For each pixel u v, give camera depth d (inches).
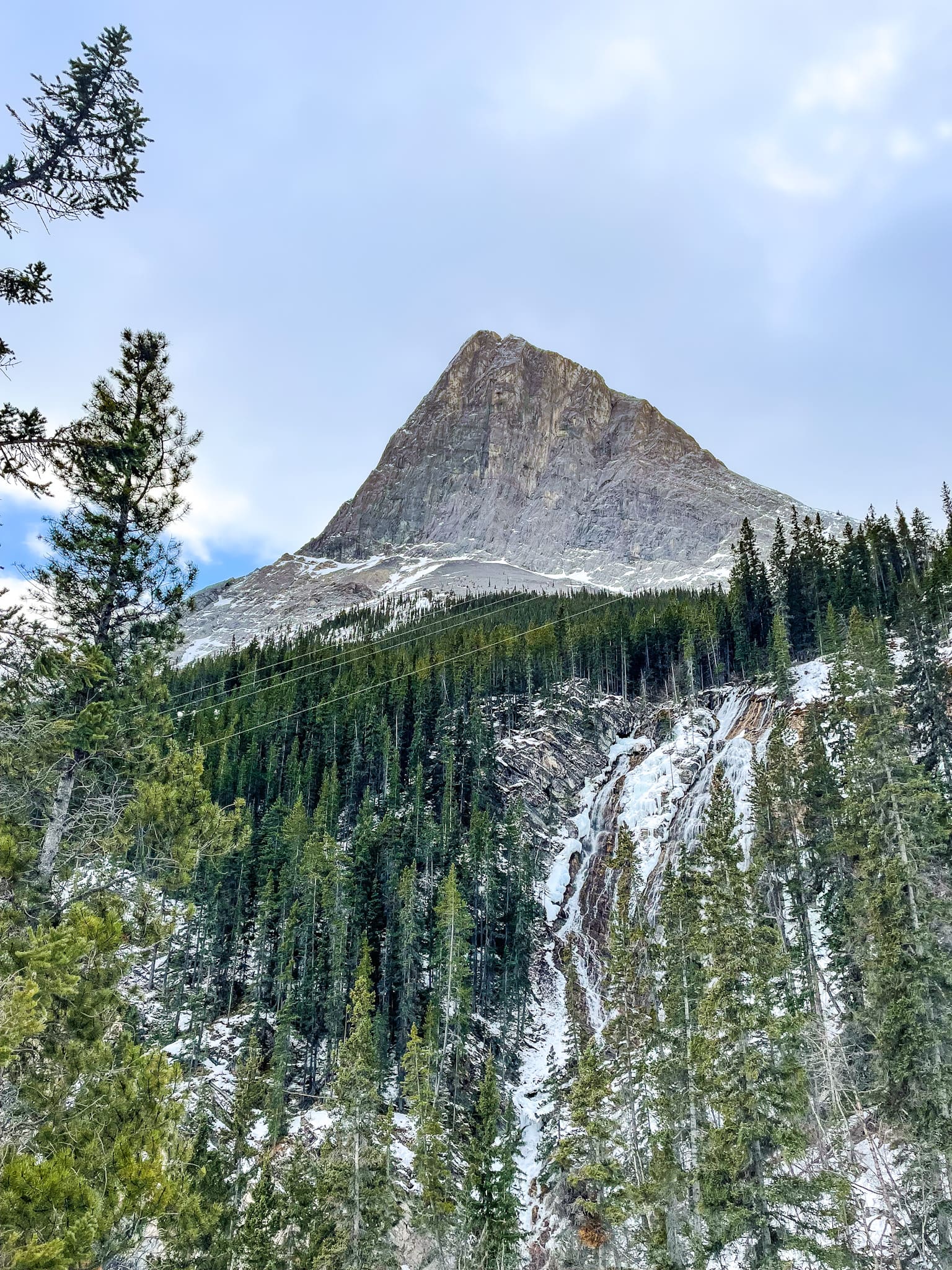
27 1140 460.1
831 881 1669.5
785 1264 839.1
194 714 3412.9
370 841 2438.5
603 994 2359.7
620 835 3152.1
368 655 5009.8
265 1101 1621.6
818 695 2930.6
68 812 637.9
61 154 385.4
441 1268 1291.8
